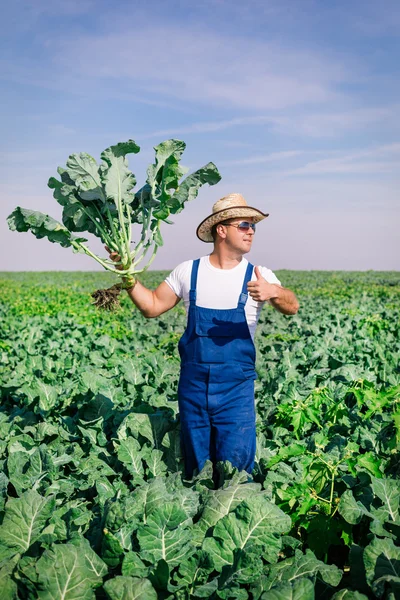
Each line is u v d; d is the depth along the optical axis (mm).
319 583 3137
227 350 4191
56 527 3432
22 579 2979
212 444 4406
